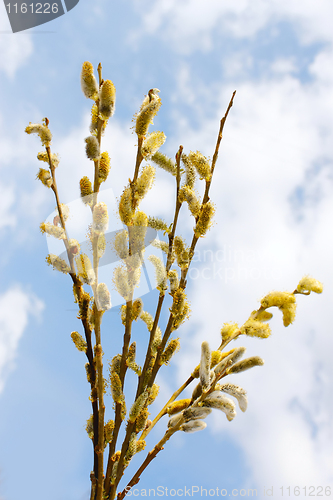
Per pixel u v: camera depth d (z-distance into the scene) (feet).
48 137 2.53
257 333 2.39
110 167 2.51
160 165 2.48
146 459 2.48
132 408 2.43
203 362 2.39
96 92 2.49
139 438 2.51
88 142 2.44
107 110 2.46
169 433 2.47
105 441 2.53
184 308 2.49
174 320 2.48
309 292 2.41
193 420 2.46
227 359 2.42
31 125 2.52
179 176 2.49
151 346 2.51
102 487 2.42
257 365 2.40
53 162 2.56
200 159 2.48
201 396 2.44
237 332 2.45
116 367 2.52
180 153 2.47
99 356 2.42
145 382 2.50
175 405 2.52
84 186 2.50
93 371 2.52
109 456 2.48
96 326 2.43
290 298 2.39
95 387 2.51
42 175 2.51
